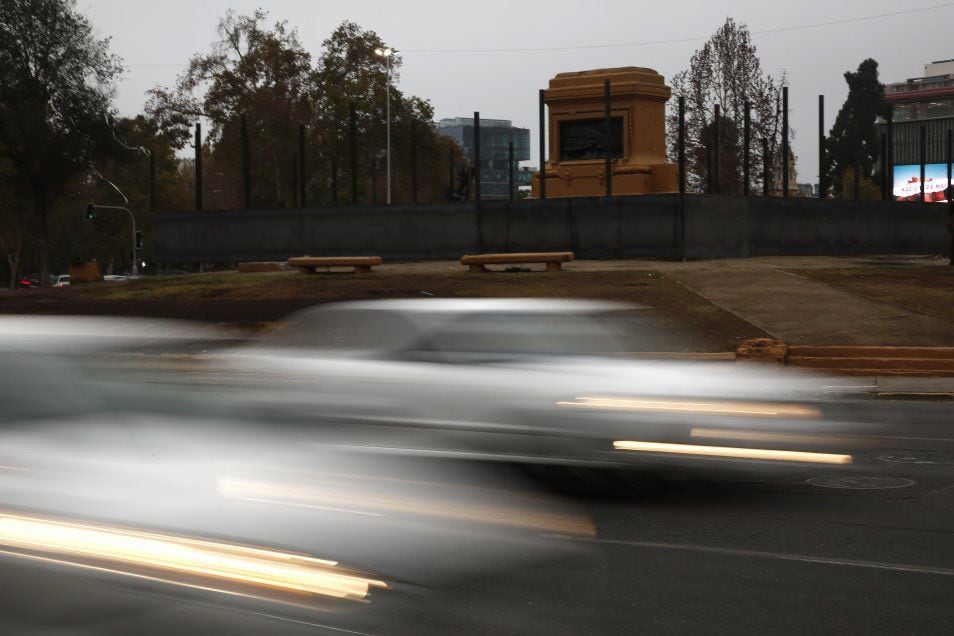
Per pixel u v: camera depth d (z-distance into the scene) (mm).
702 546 7883
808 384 10133
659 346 10602
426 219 38281
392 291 29719
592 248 35062
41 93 56031
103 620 5785
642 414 9047
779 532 8320
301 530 7898
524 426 9094
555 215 35750
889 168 47688
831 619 6133
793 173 62656
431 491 9148
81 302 32531
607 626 6000
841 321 23594
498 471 9211
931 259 37375
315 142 74750
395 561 7273
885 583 6898
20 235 80312
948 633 5863
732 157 54156
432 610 6219
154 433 8617
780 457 9000
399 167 82625
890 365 20250
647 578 7023
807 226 37594
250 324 25656
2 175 60500
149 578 6531
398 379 9594
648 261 33812
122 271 104500
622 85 40938
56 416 8680
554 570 7199
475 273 32094
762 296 26516
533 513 8766
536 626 5984
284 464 9305
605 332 10617
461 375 9531
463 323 10672
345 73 78562
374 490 9164
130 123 60750
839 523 8602
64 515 7629
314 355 10305
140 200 87062
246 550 6871
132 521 7527
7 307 31891
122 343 10031
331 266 35562
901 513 8938
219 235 42281
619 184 40906
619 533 8266
